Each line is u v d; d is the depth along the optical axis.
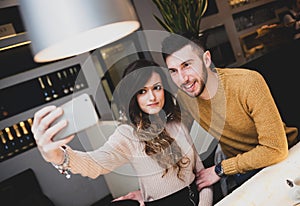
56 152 1.02
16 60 2.02
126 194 1.71
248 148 1.59
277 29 2.89
